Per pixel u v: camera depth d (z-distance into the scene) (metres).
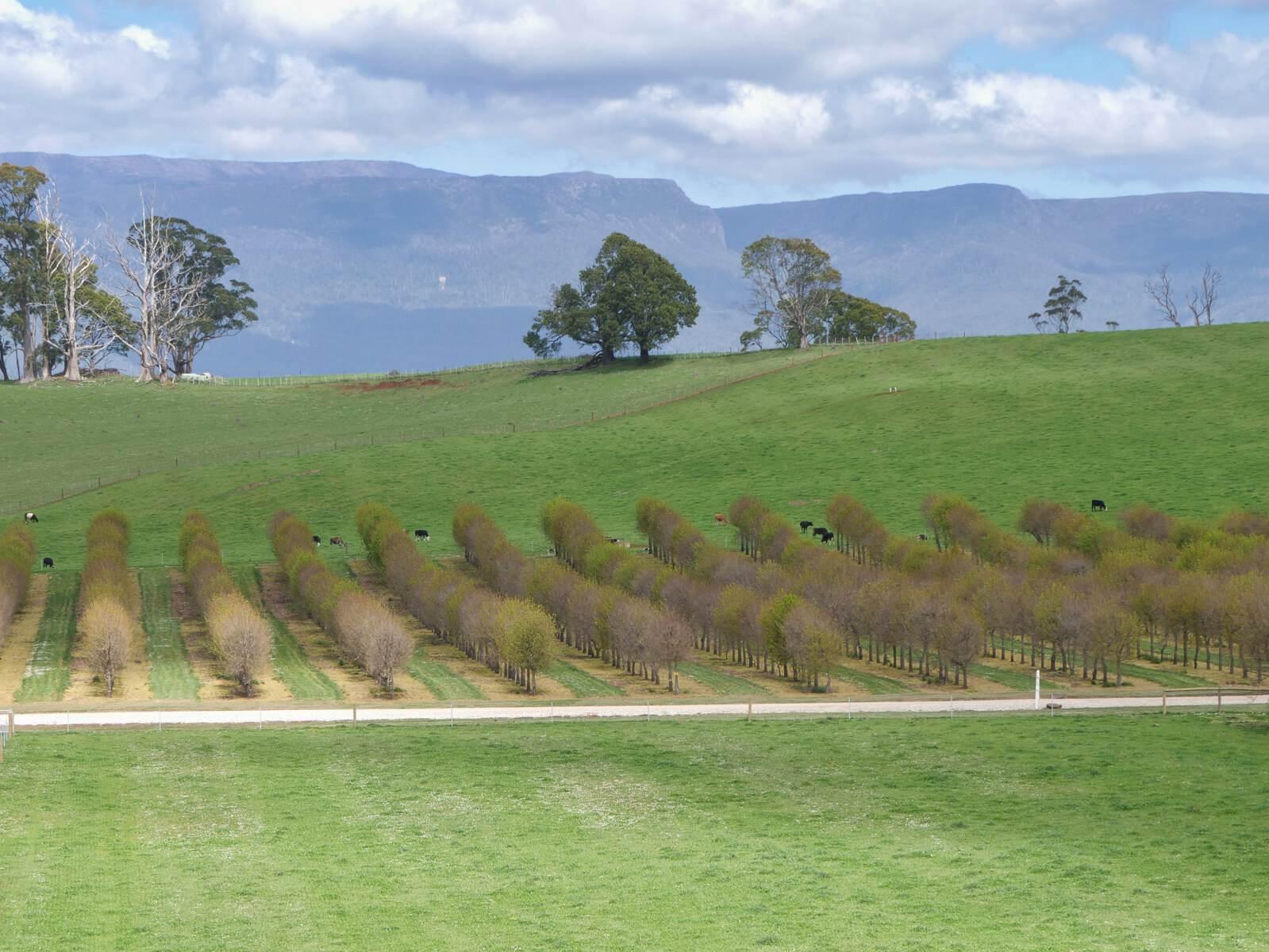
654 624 91.75
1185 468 153.62
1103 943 46.81
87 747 72.62
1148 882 53.50
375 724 79.56
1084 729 78.12
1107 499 145.62
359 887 52.28
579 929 48.09
